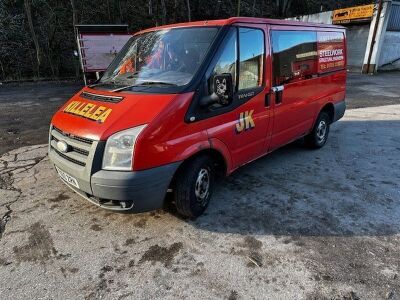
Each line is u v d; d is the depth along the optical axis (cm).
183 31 383
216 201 398
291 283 267
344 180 459
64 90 1393
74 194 414
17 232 337
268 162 528
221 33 352
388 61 2075
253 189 430
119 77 393
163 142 299
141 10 2302
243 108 379
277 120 445
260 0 3067
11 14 1931
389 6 1820
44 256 301
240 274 277
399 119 816
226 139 362
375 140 646
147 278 274
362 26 2009
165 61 371
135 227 345
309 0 3372
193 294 257
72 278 275
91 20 2072
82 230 340
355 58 2095
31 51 1856
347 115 873
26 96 1233
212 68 338
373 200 400
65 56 1936
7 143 636
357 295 254
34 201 398
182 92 316
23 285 267
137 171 290
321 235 330
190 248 312
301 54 475
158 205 314
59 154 341
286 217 363
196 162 336
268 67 409
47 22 1912
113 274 279
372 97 1160
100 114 316
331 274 276
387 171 491
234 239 324
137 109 305
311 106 524
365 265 286
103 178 290
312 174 480
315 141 574
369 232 334
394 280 269
